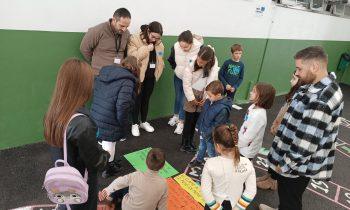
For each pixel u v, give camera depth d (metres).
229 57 4.70
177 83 3.69
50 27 2.81
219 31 4.35
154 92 3.97
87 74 1.36
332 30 6.62
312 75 1.79
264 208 2.57
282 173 1.97
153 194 1.85
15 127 2.95
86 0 2.94
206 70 2.97
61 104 1.33
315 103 1.72
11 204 2.27
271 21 5.09
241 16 4.55
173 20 3.74
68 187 1.35
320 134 1.73
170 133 3.78
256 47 5.11
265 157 3.59
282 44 5.56
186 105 3.15
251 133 2.43
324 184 3.23
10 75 2.74
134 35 3.22
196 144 3.62
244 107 5.17
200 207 2.51
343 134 4.77
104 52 3.02
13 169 2.66
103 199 2.11
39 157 2.89
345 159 3.92
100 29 2.92
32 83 2.89
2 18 2.53
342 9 6.61
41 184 2.53
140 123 3.77
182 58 3.44
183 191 2.68
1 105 2.79
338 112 1.77
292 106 1.97
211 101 2.69
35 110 3.01
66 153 1.37
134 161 3.03
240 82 4.11
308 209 2.79
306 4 5.63
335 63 7.45
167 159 3.17
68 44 2.98
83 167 1.47
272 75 5.78
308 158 1.82
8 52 2.66
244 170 1.72
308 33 6.02
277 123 2.57
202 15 4.02
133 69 2.46
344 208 2.88
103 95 2.37
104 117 2.38
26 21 2.66
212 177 1.70
